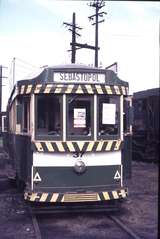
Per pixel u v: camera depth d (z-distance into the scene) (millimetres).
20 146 12234
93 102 10789
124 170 11352
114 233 9398
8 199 13586
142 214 11305
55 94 10641
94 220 10648
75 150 10617
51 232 9555
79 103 10734
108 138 10898
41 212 10797
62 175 10594
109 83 10898
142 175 19891
